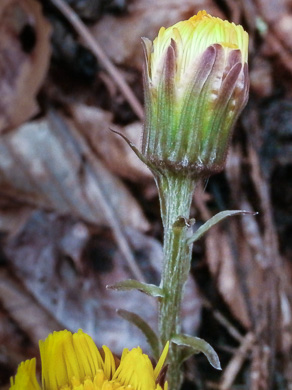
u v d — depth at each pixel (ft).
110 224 0.54
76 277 0.52
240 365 0.51
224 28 0.30
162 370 0.31
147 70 0.31
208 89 0.30
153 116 0.31
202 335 0.52
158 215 0.56
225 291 0.53
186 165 0.32
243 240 0.55
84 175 0.56
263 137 0.60
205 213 0.54
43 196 0.55
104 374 0.31
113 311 0.51
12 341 0.49
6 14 0.58
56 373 0.30
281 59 0.64
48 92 0.59
